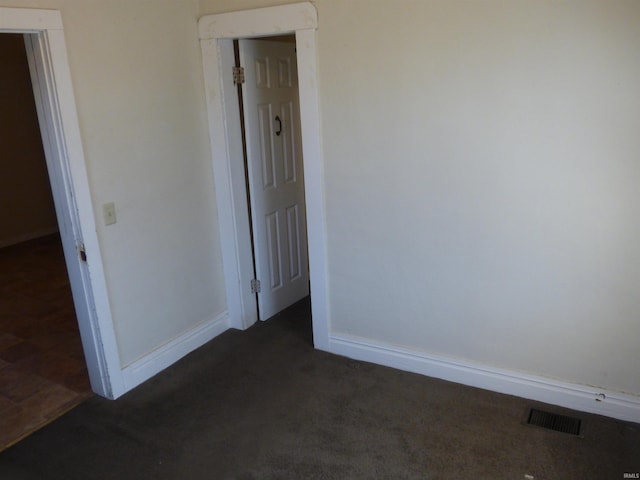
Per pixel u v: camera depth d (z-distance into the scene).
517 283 2.76
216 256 3.66
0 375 3.36
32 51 2.57
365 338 3.32
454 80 2.62
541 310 2.74
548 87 2.44
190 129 3.33
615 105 2.33
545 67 2.42
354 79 2.86
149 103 3.05
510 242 2.71
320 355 3.44
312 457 2.54
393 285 3.11
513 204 2.65
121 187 2.96
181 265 3.41
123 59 2.87
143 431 2.78
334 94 2.93
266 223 3.79
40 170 6.28
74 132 2.65
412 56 2.68
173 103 3.19
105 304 2.94
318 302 3.38
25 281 4.98
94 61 2.73
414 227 2.94
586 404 2.75
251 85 3.47
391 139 2.86
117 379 3.07
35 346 3.72
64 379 3.30
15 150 6.02
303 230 4.21
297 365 3.33
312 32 2.87
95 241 2.83
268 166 3.73
